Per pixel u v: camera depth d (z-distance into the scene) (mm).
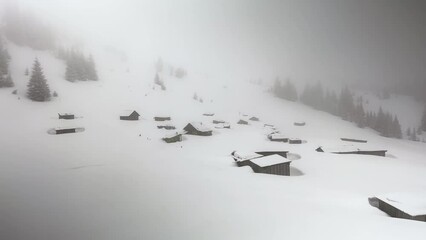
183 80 178750
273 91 191125
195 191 26984
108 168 37188
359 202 30562
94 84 120438
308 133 107125
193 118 106750
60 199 22453
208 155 56750
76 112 86312
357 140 95750
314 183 39375
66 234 16078
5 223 17250
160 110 109812
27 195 23297
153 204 22125
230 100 158375
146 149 58500
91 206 21031
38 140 55781
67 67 117875
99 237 15906
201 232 17141
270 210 21953
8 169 33969
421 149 99188
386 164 55969
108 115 89562
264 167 42812
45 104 86750
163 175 34375
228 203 23438
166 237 16266
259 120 122438
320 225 18781
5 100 81188
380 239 16609
